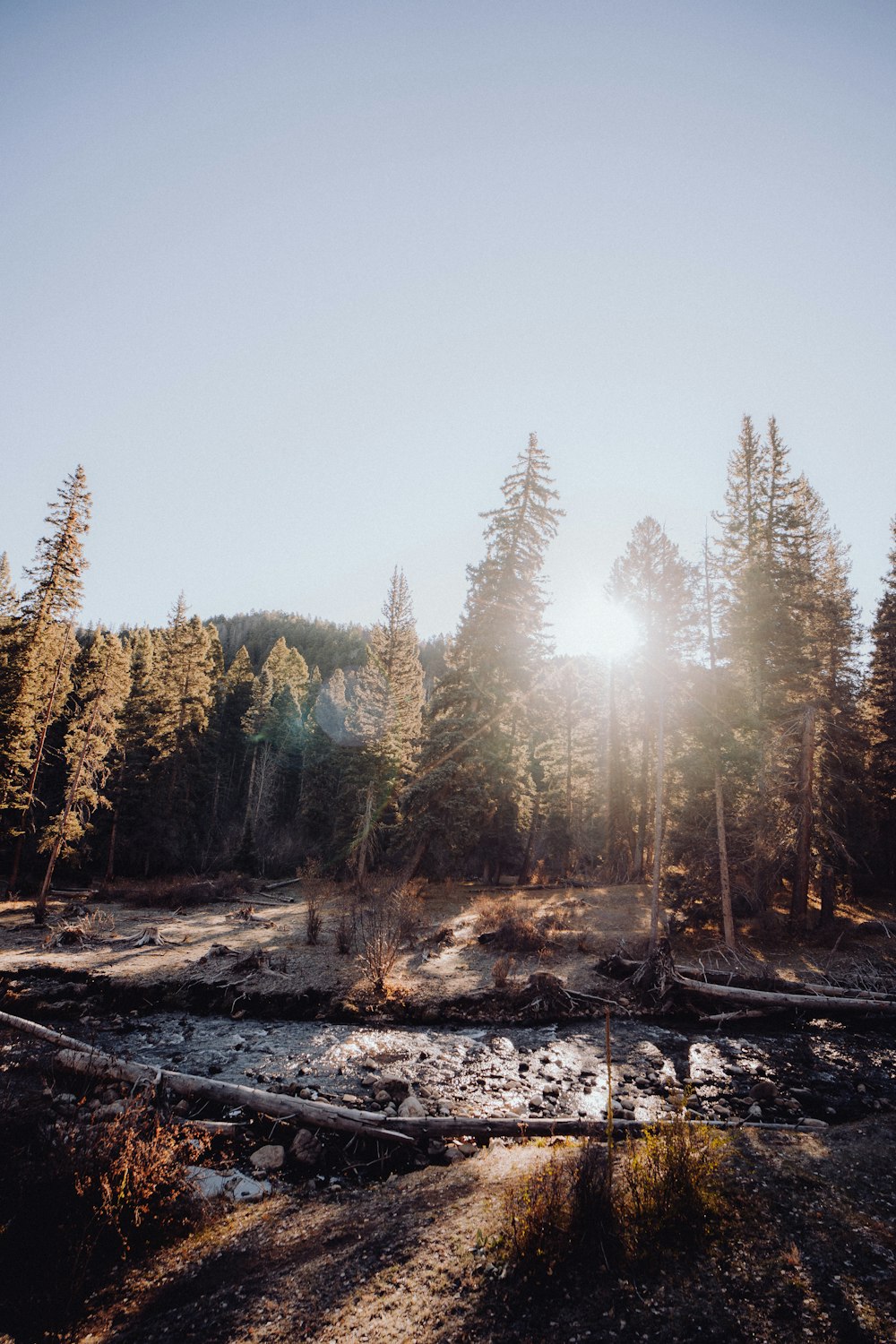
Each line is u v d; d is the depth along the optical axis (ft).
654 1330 17.06
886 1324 17.24
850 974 60.75
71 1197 22.38
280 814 178.40
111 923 73.87
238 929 73.77
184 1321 18.33
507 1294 18.54
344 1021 47.88
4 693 91.20
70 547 94.07
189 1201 24.41
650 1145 23.88
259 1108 32.65
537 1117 32.55
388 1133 30.09
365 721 117.80
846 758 86.53
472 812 89.30
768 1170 25.22
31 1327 18.07
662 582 104.63
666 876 80.12
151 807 135.03
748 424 86.94
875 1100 37.50
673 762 79.05
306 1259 21.13
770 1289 18.51
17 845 94.02
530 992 52.75
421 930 73.92
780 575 80.48
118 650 110.52
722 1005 54.39
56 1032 42.24
